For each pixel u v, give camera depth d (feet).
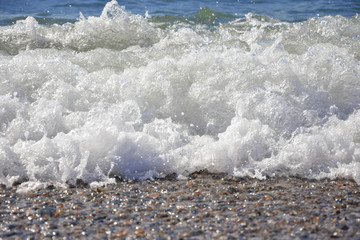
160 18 51.72
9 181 20.94
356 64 32.27
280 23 48.24
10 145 23.82
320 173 22.49
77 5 60.80
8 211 17.85
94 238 15.46
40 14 55.21
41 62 30.17
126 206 18.45
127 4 63.31
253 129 25.03
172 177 22.41
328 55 32.14
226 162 23.13
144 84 29.04
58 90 28.04
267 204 18.60
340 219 16.87
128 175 22.29
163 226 16.35
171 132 25.03
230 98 28.22
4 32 40.42
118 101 28.14
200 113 28.04
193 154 23.50
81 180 21.56
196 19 52.21
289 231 15.78
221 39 41.75
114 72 31.48
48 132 25.08
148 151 23.34
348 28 44.32
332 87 29.76
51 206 18.42
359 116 26.48
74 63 32.65
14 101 26.32
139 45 40.96
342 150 23.38
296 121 26.35
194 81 29.63
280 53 33.78
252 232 15.74
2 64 29.40
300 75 30.60
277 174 22.61
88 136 22.82
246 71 29.89
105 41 41.06
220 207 18.29
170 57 33.30
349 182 21.66
